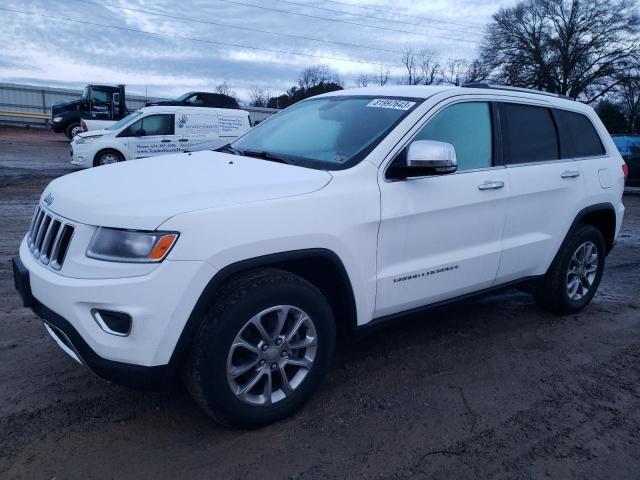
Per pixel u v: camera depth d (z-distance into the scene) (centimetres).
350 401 339
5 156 1853
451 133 381
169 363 269
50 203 311
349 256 319
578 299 496
